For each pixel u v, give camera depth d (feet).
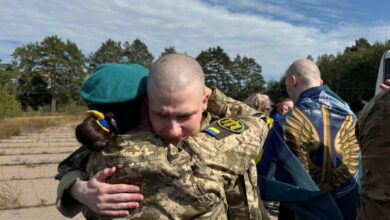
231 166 4.07
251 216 4.26
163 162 3.70
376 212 3.88
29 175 18.81
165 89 3.47
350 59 131.64
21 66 203.82
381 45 120.98
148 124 4.21
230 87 281.74
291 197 5.58
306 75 6.97
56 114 122.93
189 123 3.76
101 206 3.76
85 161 4.79
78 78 217.15
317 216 5.57
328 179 6.09
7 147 30.68
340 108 6.48
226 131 4.33
